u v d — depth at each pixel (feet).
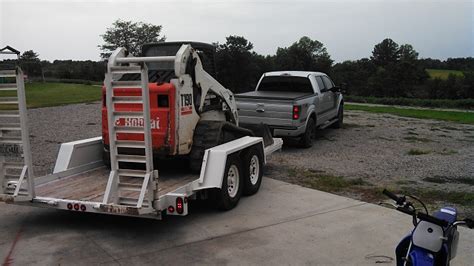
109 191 16.33
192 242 16.84
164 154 19.71
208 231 17.98
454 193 23.47
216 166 19.34
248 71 153.28
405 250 11.51
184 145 20.42
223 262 15.15
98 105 74.74
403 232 17.98
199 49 23.65
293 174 27.73
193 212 20.43
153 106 19.76
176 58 19.63
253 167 23.40
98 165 23.11
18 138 17.43
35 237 17.29
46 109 67.72
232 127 22.61
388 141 40.73
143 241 16.92
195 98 21.76
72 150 21.54
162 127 19.61
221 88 24.59
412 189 24.35
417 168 29.66
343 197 22.80
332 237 17.42
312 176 27.22
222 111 24.84
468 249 16.31
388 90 158.51
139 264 14.90
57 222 19.07
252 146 22.71
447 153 34.99
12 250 16.01
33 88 117.19
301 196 22.94
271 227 18.44
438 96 141.59
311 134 37.29
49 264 14.83
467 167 29.94
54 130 45.96
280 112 34.01
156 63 22.47
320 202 21.93
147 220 19.30
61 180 20.65
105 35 191.93
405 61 163.22
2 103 17.38
